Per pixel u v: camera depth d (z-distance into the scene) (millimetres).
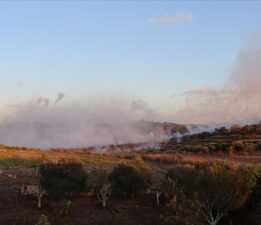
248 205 39000
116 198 42438
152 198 42625
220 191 35844
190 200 34812
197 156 89500
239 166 39719
